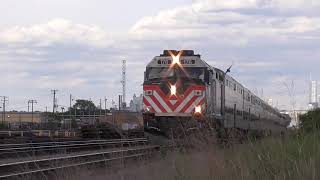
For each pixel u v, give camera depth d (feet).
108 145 87.97
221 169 29.25
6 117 479.41
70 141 129.49
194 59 84.79
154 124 82.17
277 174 27.20
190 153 36.29
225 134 42.93
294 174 26.50
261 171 28.22
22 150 106.32
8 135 188.75
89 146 117.29
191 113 81.30
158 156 46.01
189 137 40.37
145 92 84.07
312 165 26.20
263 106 142.72
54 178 43.96
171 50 86.07
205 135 37.04
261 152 33.27
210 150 34.47
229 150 36.24
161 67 85.51
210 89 85.92
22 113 484.74
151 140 81.97
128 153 47.06
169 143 46.26
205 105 81.82
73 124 311.06
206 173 29.35
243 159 31.42
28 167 60.03
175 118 81.51
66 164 51.72
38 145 118.62
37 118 481.46
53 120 377.71
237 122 113.29
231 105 106.63
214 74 91.40
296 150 31.99
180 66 84.64
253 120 134.21
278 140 35.63
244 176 27.48
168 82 83.30
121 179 36.65
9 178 53.31
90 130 139.54
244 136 41.34
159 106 82.74
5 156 98.02
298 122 42.47
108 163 44.37
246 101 126.31
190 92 82.23
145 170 37.70
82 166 49.73
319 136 35.99
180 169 31.50
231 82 108.58
